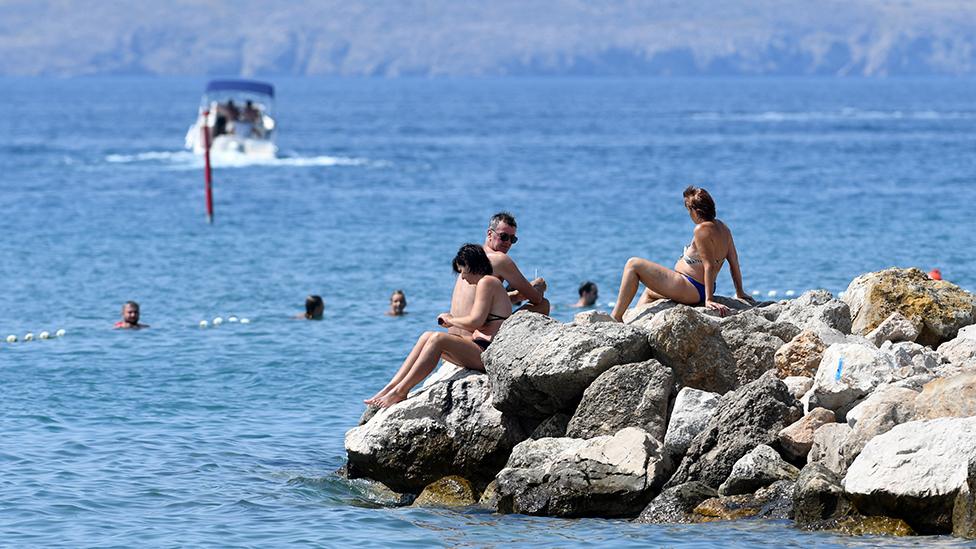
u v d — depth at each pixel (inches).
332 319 3607.3
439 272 4559.5
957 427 1601.9
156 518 1802.4
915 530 1598.2
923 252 4758.9
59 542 1683.1
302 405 2564.0
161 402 2573.8
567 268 4579.2
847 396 1803.6
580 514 1788.9
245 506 1872.5
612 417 1863.9
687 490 1748.3
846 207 6456.7
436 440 1959.9
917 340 2122.3
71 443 2224.4
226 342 3243.1
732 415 1801.2
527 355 1905.8
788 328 2023.9
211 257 5014.8
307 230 5900.6
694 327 1937.7
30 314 3737.7
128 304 3506.4
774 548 1562.5
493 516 1811.0
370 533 1724.9
